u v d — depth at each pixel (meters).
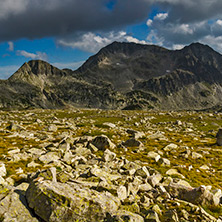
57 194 12.12
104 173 18.30
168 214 13.06
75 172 20.88
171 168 29.19
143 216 12.43
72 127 69.25
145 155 34.56
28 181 16.64
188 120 117.94
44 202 11.82
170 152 38.78
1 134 44.44
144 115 155.50
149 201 15.18
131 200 14.48
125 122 114.12
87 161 25.86
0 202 11.62
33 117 131.25
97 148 36.22
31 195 12.43
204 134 68.75
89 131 60.28
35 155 27.64
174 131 75.88
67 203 11.80
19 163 23.78
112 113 178.38
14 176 18.89
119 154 33.91
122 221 11.09
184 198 16.64
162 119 129.50
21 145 34.56
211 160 36.31
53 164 24.23
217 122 107.25
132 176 19.00
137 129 82.75
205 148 45.62
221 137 49.19
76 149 32.69
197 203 15.97
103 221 11.34
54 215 11.34
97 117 147.88
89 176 17.89
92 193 13.35
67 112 189.88
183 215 13.40
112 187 15.24
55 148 31.97
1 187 13.26
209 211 14.96
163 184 19.31
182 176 25.23
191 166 30.58
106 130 68.06
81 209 11.65
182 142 51.28
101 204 12.15
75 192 12.85
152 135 58.59
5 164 22.67
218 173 29.38
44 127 67.31
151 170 23.12
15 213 11.33
